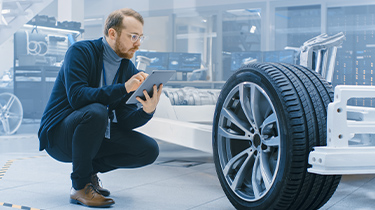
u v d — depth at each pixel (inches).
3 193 79.6
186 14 444.8
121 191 82.0
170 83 287.9
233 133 67.2
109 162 76.0
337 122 52.8
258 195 60.6
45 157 138.0
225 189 67.2
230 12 448.8
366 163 52.0
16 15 237.8
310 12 408.8
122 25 67.6
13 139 212.4
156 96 66.8
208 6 430.0
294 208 59.1
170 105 128.9
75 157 67.6
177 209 67.9
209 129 89.7
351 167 51.5
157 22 470.9
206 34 462.3
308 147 55.4
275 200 57.5
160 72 62.7
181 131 98.4
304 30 412.5
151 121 111.0
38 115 276.4
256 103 62.4
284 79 58.0
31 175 101.2
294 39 416.2
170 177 98.0
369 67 394.3
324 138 56.5
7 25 237.6
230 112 67.3
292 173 55.2
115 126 74.5
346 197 77.2
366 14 389.1
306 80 59.3
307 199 58.9
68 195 77.7
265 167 60.6
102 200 68.0
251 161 64.7
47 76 274.8
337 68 403.2
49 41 287.7
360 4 362.6
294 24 415.8
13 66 282.2
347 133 53.1
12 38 293.1
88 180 69.1
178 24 475.2
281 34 418.9
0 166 116.6
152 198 75.9
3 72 298.8
